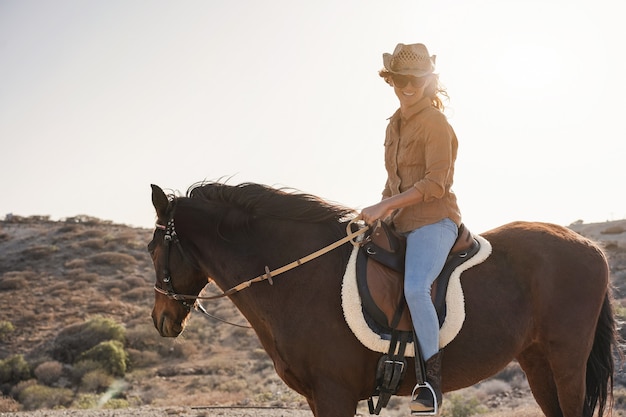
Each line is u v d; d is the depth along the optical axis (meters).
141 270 46.19
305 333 4.21
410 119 4.47
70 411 13.09
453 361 4.37
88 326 31.70
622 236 39.94
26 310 36.38
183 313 4.68
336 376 4.20
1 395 25.00
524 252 4.66
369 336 4.15
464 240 4.54
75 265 45.69
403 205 4.26
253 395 21.39
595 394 4.77
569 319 4.55
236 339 31.75
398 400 16.36
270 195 4.55
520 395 16.59
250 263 4.44
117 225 60.53
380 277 4.28
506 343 4.45
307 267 4.32
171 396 23.59
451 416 14.28
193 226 4.57
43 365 27.30
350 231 4.38
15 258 47.62
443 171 4.27
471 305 4.39
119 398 23.97
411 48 4.39
